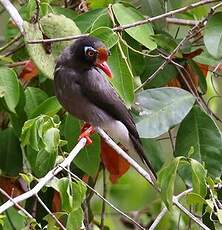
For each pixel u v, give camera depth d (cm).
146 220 1401
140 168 975
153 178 1016
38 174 1023
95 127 1107
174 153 1134
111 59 1080
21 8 1187
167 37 1159
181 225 1261
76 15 1177
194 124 1138
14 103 1080
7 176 1193
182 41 1114
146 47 1137
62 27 1110
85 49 1122
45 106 1105
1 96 1079
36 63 1088
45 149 935
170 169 908
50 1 1162
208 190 983
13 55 1216
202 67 1251
